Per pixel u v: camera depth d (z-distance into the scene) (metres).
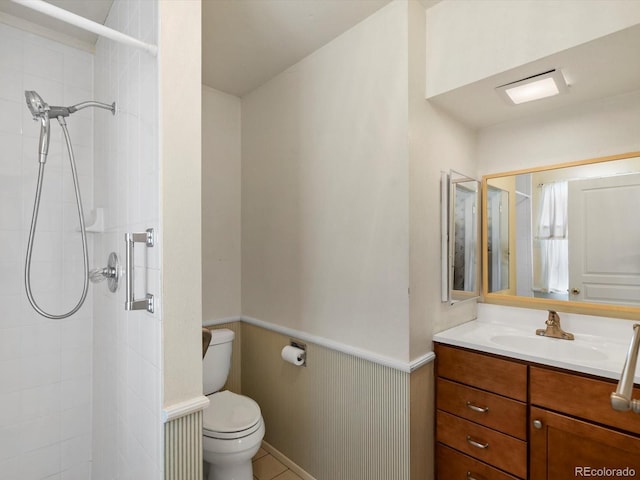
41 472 1.66
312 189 1.96
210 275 2.33
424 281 1.61
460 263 1.90
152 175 1.10
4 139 1.58
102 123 1.67
